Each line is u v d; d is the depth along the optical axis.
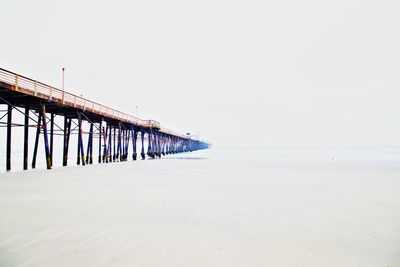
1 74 13.44
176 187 11.66
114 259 4.34
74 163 30.02
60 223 6.25
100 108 24.03
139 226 6.09
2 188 11.13
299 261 4.31
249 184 12.65
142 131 35.50
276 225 6.23
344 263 4.24
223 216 7.01
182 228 5.97
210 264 4.19
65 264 4.14
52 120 22.77
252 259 4.38
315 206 8.16
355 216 7.01
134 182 13.12
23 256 4.43
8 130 17.53
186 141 73.62
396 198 9.41
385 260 4.35
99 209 7.65
